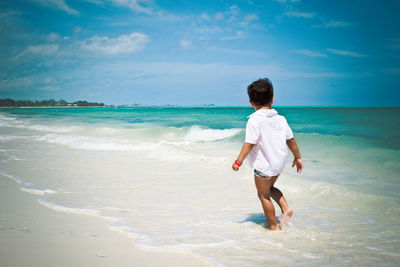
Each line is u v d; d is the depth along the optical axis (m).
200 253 2.28
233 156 7.00
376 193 4.20
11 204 3.79
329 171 5.91
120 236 2.69
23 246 2.44
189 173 5.86
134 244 2.49
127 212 3.46
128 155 8.22
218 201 3.95
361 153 7.52
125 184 4.96
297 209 3.54
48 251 2.33
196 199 4.04
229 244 2.45
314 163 6.83
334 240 2.54
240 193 4.36
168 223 3.04
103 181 5.18
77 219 3.21
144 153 8.52
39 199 4.04
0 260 2.15
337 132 14.02
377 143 9.16
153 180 5.27
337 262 2.11
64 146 10.25
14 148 9.74
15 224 3.03
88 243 2.52
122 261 2.15
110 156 8.07
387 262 2.11
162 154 7.91
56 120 25.69
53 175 5.66
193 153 7.53
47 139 12.02
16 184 4.95
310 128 16.28
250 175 5.41
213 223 3.02
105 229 2.88
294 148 2.85
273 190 2.94
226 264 2.08
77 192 4.42
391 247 2.37
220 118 27.02
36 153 8.61
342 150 8.14
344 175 5.52
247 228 2.85
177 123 21.47
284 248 2.37
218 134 13.51
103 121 24.22
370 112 28.34
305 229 2.82
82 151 9.05
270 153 2.64
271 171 2.65
